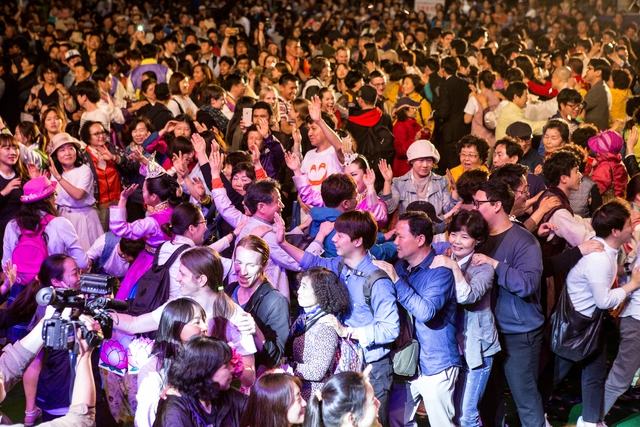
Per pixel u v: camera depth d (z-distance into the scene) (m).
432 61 11.38
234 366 3.51
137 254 5.07
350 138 6.46
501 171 5.05
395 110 9.38
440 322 4.20
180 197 5.28
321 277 4.01
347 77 10.07
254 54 14.10
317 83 10.74
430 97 10.77
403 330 4.19
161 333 3.57
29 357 3.77
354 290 4.18
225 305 3.96
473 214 4.29
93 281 3.45
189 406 3.13
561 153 5.36
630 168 7.39
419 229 4.19
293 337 4.18
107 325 3.37
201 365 3.09
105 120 8.24
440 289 4.08
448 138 9.88
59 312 3.32
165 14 18.94
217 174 5.62
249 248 4.16
